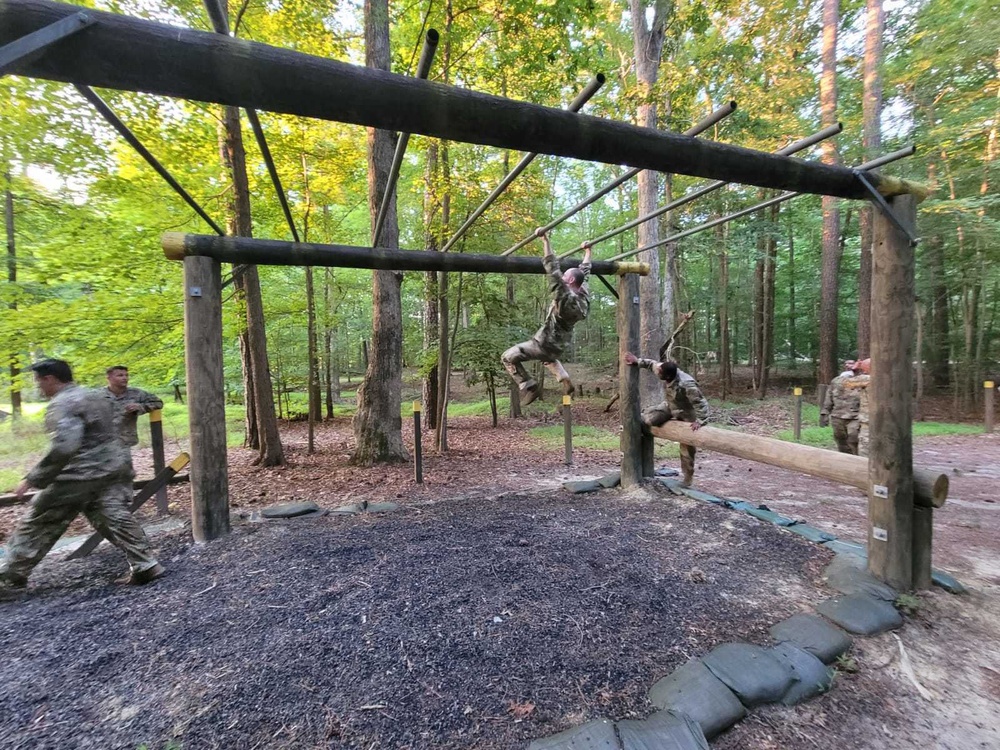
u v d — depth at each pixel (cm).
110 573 370
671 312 1321
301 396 2145
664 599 321
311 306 938
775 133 1050
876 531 344
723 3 859
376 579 342
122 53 146
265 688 233
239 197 723
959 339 1465
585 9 677
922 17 1016
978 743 215
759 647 264
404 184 1151
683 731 205
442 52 770
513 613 299
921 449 872
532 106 204
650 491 580
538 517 487
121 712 219
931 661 270
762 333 1741
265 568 367
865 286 1264
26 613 308
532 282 1594
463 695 231
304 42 739
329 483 681
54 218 783
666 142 244
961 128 909
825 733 220
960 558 406
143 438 1159
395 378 820
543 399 1725
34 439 892
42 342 642
